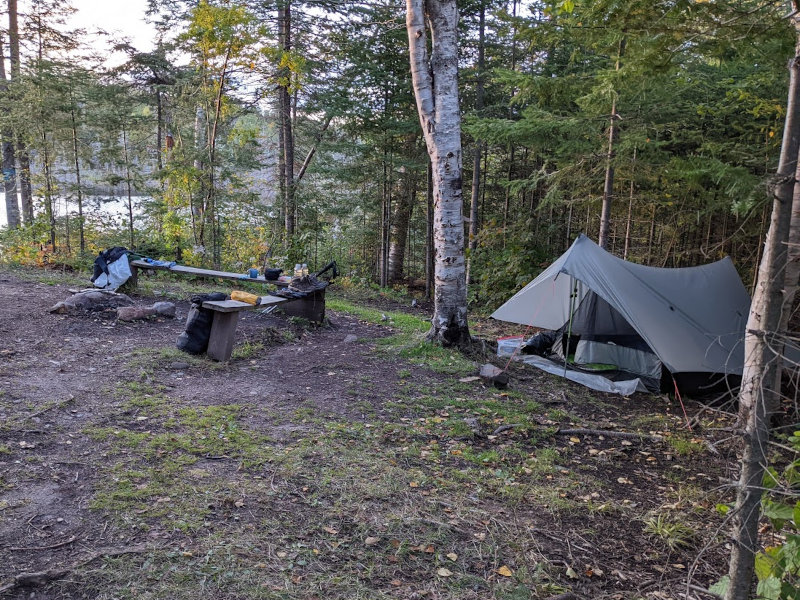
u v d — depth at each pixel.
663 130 9.22
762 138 9.50
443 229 6.94
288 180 14.40
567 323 8.00
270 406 4.64
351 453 3.90
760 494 1.88
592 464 4.34
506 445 4.48
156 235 12.74
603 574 2.87
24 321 5.97
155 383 4.81
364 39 13.73
